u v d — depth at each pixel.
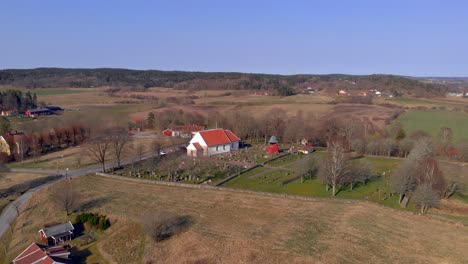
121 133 152.50
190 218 77.25
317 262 58.16
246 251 62.97
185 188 94.56
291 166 118.00
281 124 168.00
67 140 161.00
